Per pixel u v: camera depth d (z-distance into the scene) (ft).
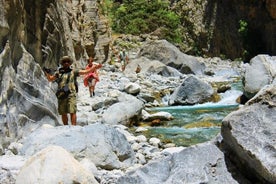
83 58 86.43
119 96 49.34
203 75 93.76
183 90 57.72
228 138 15.81
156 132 38.58
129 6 161.89
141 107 43.98
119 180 16.33
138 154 27.04
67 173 16.30
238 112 15.65
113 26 159.12
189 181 15.37
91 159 23.30
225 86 63.62
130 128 40.93
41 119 33.17
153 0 163.32
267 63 53.78
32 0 38.04
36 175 16.31
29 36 36.83
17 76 30.83
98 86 67.77
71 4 82.74
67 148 23.35
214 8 162.30
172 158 16.60
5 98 28.25
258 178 15.05
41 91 34.50
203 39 161.89
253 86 53.11
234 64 135.54
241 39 154.92
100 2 106.42
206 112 49.83
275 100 15.49
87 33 94.89
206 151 16.38
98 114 45.32
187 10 164.14
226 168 15.79
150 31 157.99
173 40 157.17
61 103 31.58
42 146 24.02
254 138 14.89
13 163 22.04
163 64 88.69
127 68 91.61
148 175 16.19
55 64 47.29
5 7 29.01
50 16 44.98
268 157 14.39
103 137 24.25
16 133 29.04
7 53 29.04
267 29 145.89
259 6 148.46
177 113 49.83
